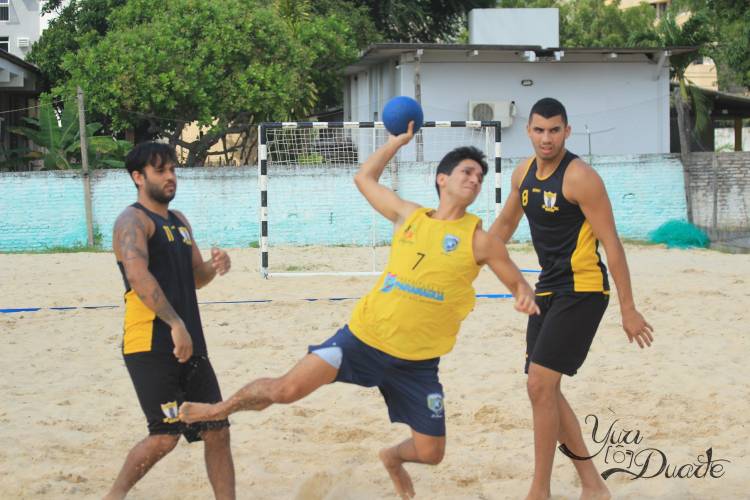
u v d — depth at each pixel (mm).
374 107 56625
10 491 10453
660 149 52188
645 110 51906
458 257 8531
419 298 8570
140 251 8867
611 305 23875
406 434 13055
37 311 23547
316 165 41344
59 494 10438
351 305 24328
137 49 47375
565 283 10000
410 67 49812
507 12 52938
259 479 11008
